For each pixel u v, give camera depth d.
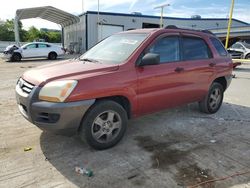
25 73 3.99
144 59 3.92
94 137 3.71
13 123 4.90
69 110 3.33
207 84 5.33
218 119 5.47
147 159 3.64
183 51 4.79
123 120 3.97
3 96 7.15
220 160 3.66
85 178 3.13
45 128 3.43
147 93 4.13
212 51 5.48
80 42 32.06
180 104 4.91
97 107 3.61
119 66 3.83
